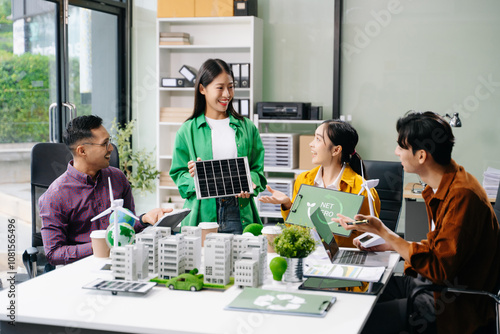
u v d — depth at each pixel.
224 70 3.24
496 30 5.29
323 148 2.80
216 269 2.07
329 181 2.85
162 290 2.03
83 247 2.58
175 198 6.07
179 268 2.12
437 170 2.21
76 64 5.60
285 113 5.50
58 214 2.69
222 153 3.26
